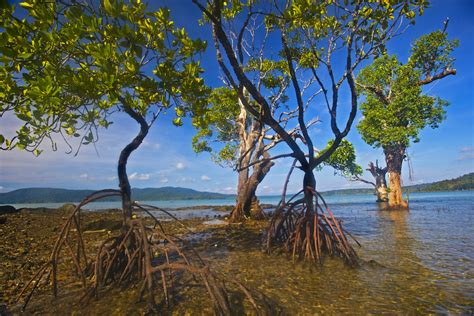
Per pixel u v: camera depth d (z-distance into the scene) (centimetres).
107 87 615
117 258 699
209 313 511
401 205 2872
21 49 586
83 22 554
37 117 738
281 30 945
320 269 784
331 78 1038
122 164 790
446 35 2714
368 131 2936
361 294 593
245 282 683
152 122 851
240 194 2147
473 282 648
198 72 763
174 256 947
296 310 523
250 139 2234
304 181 1027
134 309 536
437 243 1091
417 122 2709
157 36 667
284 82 2161
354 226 1662
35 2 528
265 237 1080
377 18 916
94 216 2458
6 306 561
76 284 686
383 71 2905
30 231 1542
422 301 549
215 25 807
